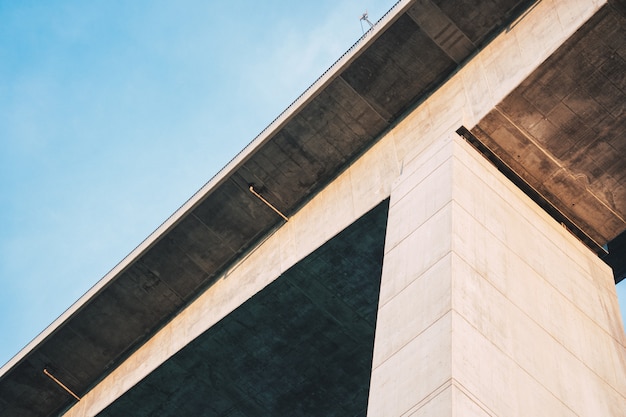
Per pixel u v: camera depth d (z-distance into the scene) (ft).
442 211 60.39
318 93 80.12
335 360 85.97
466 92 74.38
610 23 66.18
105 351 100.78
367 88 79.51
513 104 70.03
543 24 71.00
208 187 86.74
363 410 89.71
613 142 70.03
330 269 79.56
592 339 60.75
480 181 65.51
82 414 100.68
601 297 66.59
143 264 93.20
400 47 77.25
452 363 47.60
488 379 48.75
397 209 66.39
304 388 88.94
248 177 85.61
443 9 75.05
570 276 65.36
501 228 62.49
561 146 70.79
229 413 93.56
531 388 51.31
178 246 91.30
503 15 74.95
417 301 54.60
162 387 93.15
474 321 51.80
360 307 81.35
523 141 70.79
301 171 84.58
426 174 66.80
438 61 77.71
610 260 83.92
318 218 81.76
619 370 60.39
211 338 87.45
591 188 71.61
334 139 82.48
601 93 68.69
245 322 85.25
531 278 60.64
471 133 70.90
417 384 48.55
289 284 81.41
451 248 56.08
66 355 101.60
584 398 54.75
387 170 76.74
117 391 96.32
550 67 68.33
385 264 61.46
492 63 73.82
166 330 95.14
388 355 52.70
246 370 88.99
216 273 92.73
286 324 84.43
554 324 58.49
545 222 69.15
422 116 77.46
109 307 97.14
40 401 106.42
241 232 89.25
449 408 45.09
